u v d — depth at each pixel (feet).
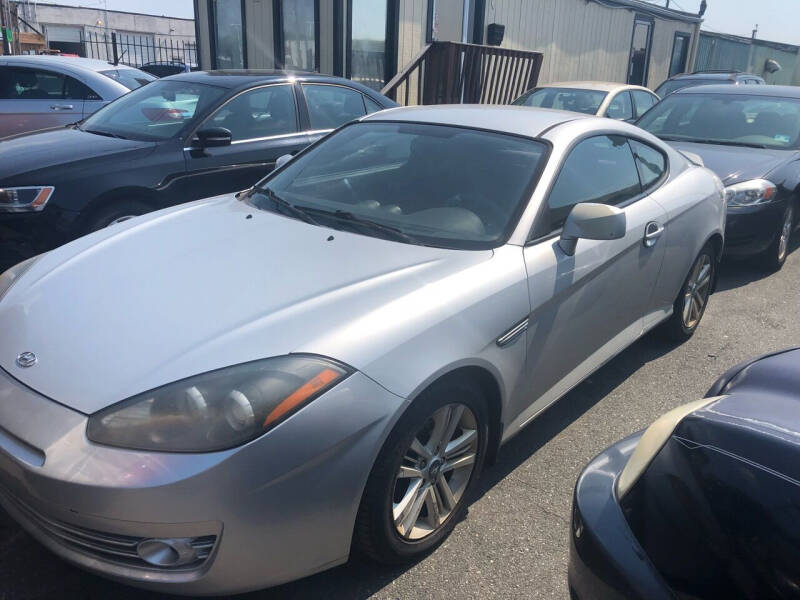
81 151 16.11
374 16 33.94
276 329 7.27
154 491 6.29
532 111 12.45
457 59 31.53
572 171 10.84
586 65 46.26
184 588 6.72
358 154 11.70
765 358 7.97
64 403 6.83
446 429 8.34
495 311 8.57
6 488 7.13
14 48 80.43
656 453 6.20
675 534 5.47
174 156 16.93
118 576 6.72
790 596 4.74
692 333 15.61
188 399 6.61
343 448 6.94
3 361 7.54
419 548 8.32
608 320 11.45
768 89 23.93
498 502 9.68
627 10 48.16
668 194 13.21
